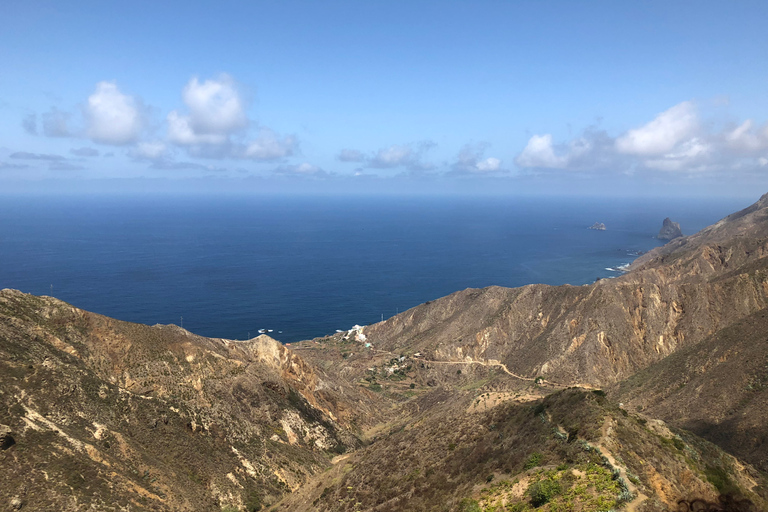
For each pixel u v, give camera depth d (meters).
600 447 36.34
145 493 49.06
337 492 53.34
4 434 44.69
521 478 36.62
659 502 29.72
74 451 48.03
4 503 39.72
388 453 59.00
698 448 42.31
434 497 41.56
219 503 56.22
